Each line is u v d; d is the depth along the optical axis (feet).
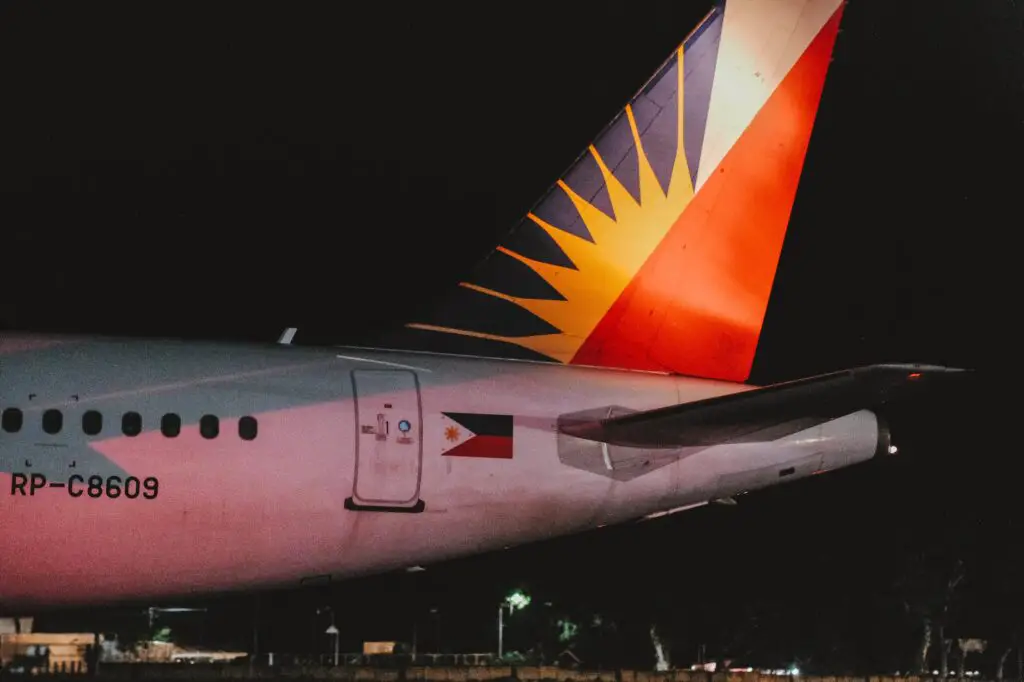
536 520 65.98
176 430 59.36
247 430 60.29
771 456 68.95
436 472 63.36
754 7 76.33
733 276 74.33
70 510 57.67
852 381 55.26
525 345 70.44
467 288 70.44
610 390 68.08
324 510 61.62
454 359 66.90
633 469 66.74
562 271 71.87
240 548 61.11
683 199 74.08
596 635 214.28
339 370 63.26
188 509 59.36
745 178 75.15
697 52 75.46
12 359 59.00
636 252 73.05
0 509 56.80
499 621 219.00
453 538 64.90
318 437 61.41
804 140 76.33
